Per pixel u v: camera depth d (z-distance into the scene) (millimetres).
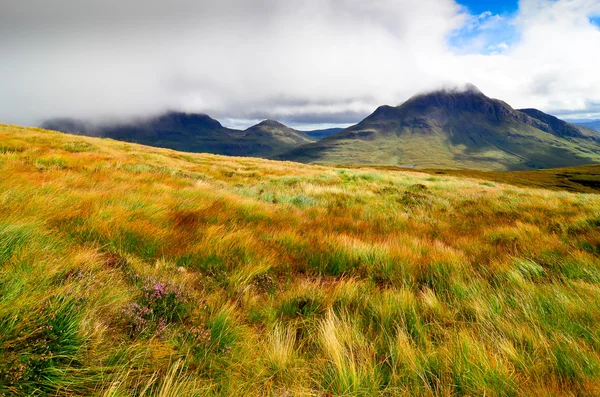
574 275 3850
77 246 3359
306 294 3244
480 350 2217
